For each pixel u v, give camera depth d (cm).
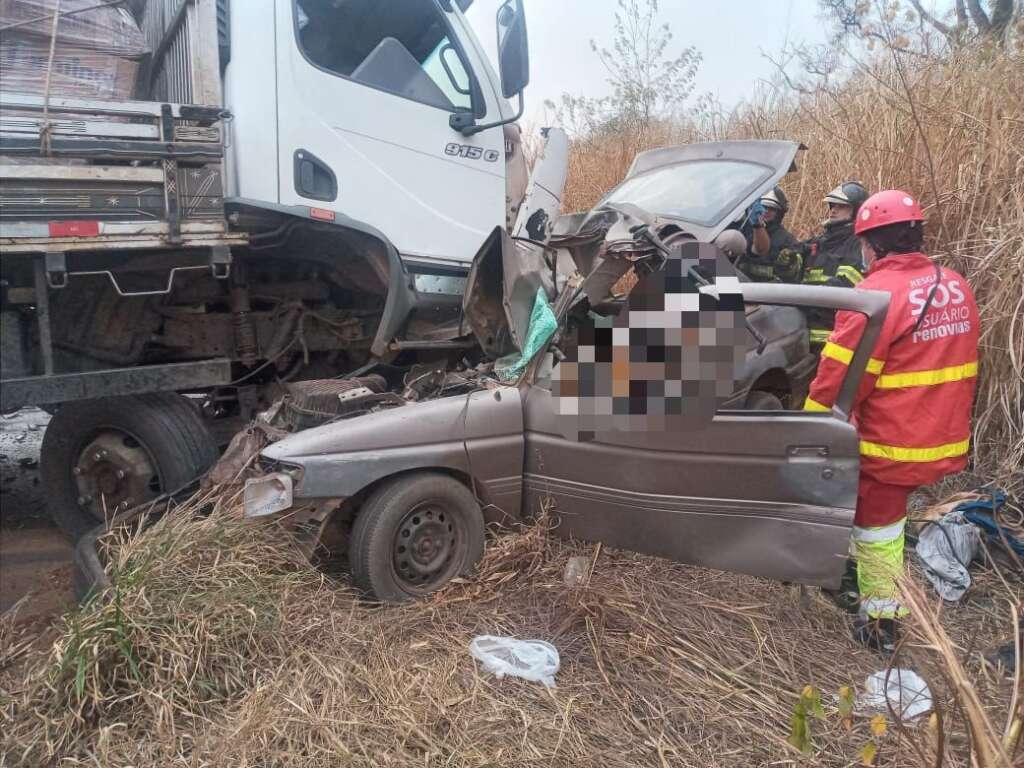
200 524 310
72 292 380
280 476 314
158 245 354
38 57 343
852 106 616
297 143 421
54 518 416
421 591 336
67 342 383
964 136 516
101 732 236
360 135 445
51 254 333
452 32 494
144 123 347
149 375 368
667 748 249
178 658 259
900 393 302
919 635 229
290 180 420
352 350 485
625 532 337
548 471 356
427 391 390
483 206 510
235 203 388
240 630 276
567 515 355
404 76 466
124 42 364
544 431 355
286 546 319
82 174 334
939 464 302
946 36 620
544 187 542
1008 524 391
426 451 335
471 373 394
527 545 352
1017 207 466
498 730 251
